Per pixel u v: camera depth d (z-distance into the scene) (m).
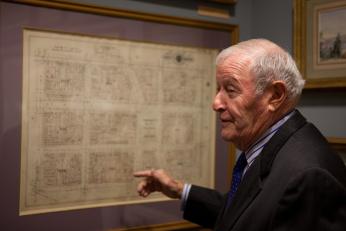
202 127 1.35
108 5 1.18
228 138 0.86
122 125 1.21
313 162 0.72
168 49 1.28
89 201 1.17
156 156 1.27
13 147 1.07
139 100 1.24
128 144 1.23
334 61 1.19
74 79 1.14
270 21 1.41
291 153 0.77
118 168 1.21
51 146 1.12
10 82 1.06
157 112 1.27
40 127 1.10
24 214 1.09
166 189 1.17
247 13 1.46
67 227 1.14
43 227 1.11
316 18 1.24
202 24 1.33
